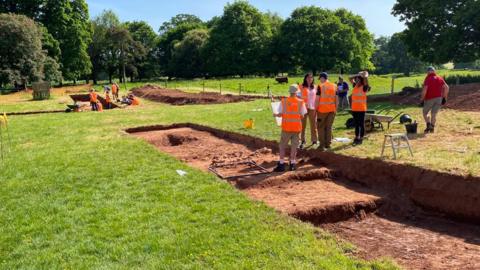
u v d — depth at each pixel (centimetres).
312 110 1262
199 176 999
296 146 1073
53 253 616
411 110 1902
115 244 638
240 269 552
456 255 673
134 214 754
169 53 9512
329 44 7188
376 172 1013
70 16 6328
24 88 5319
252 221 712
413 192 923
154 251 612
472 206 827
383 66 11588
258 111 2253
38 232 693
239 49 7556
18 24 5031
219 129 1683
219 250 607
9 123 2127
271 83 5278
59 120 2211
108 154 1267
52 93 4850
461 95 2223
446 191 870
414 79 5950
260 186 976
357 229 796
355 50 7362
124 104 3331
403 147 1060
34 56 5225
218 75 8031
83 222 727
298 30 7281
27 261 595
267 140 1396
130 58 8481
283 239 638
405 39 3428
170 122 1977
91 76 8944
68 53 6356
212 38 7719
